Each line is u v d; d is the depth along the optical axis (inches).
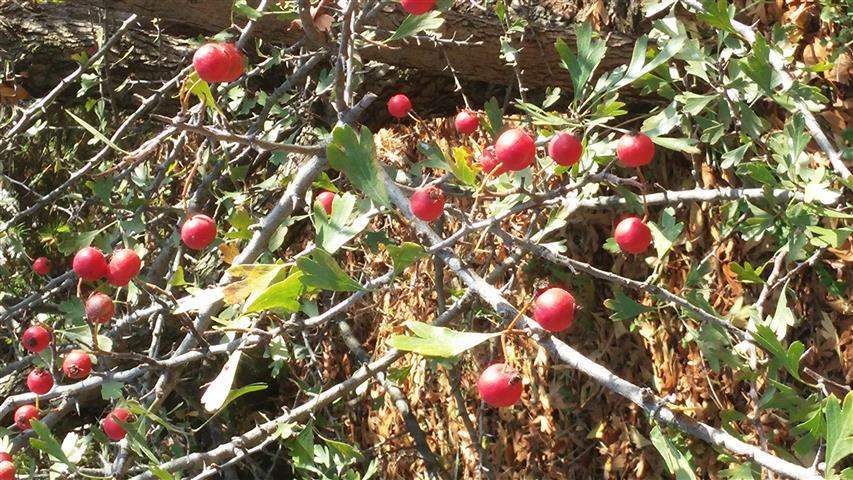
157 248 44.5
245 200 40.4
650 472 34.5
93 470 27.0
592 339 36.4
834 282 29.8
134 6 33.7
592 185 27.5
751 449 20.0
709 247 32.6
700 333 26.6
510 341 38.5
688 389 32.9
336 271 21.8
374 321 49.0
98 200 39.4
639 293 34.7
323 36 26.9
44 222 54.7
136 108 41.6
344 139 22.4
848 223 28.7
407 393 46.4
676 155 33.7
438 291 34.1
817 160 29.9
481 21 33.3
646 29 32.6
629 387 20.8
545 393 37.7
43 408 30.3
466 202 40.6
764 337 22.2
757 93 28.5
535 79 34.4
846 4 29.8
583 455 36.6
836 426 19.7
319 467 33.0
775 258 29.5
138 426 25.7
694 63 28.3
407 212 24.6
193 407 47.0
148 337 41.4
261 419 51.8
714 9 27.0
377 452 47.4
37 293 35.2
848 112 29.9
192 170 25.1
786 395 24.6
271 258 33.5
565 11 33.4
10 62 37.5
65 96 40.2
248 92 40.1
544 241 36.9
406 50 34.0
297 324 23.8
